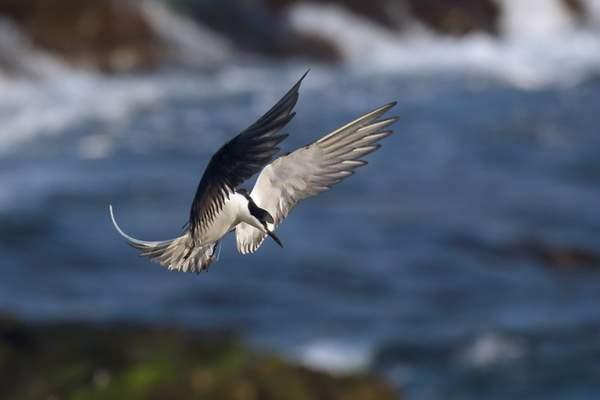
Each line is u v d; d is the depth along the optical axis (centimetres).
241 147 473
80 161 2572
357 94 3103
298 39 3422
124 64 3180
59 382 1293
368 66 3366
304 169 514
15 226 2159
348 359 1664
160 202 2323
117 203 2309
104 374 1303
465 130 2836
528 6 3719
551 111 2992
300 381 1275
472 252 2119
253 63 3328
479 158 2666
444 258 2081
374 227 2212
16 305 1828
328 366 1639
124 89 3053
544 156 2691
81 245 2091
